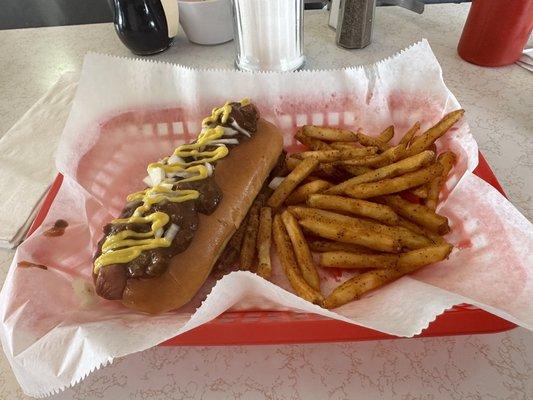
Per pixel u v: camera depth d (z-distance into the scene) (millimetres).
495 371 232
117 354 205
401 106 366
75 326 237
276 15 419
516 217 269
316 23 556
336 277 304
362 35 488
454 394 224
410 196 344
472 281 264
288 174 359
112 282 256
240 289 238
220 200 307
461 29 531
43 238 288
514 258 259
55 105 441
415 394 226
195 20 498
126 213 293
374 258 284
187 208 285
